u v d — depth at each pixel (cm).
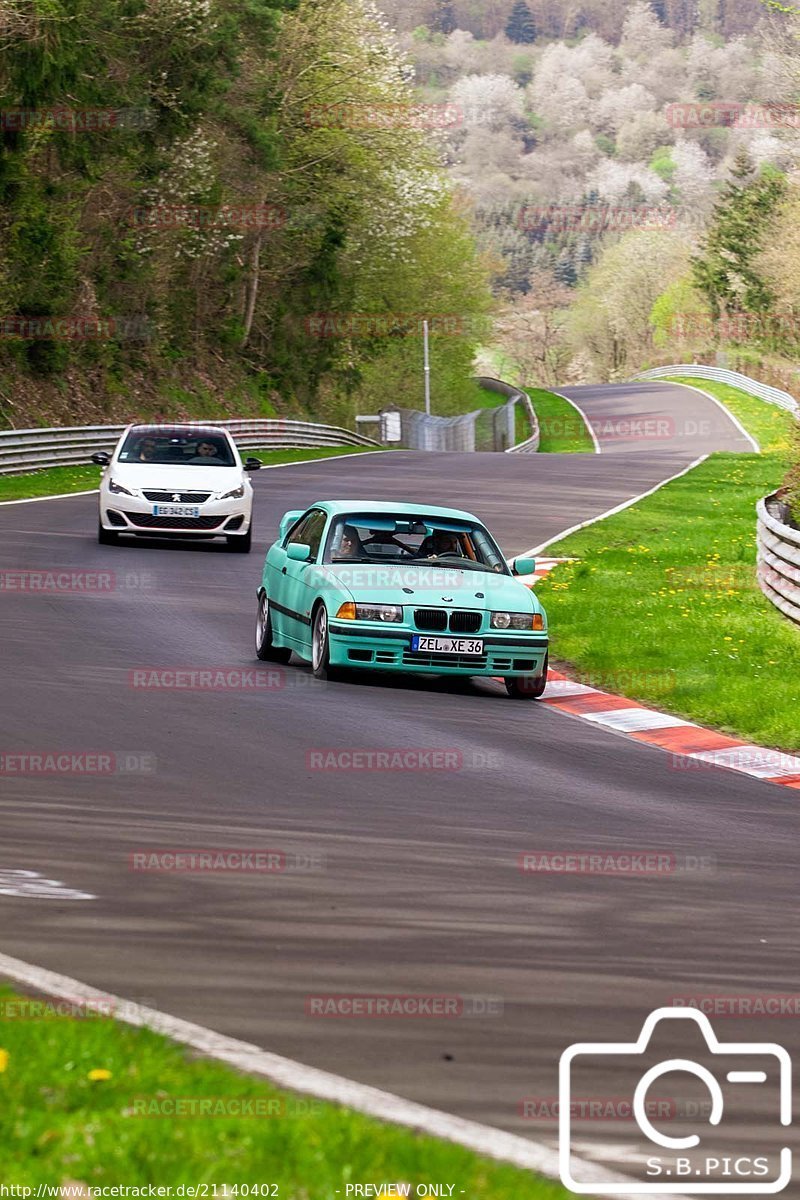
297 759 2130
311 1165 767
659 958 1305
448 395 18950
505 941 1326
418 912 1405
